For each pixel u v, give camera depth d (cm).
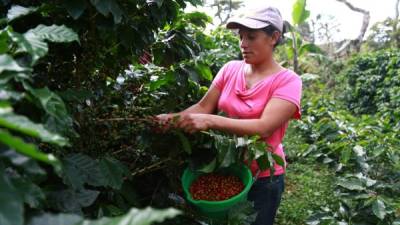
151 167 144
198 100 184
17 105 87
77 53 120
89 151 122
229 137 137
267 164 135
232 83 161
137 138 138
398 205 243
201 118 133
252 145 132
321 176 338
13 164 65
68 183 94
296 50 668
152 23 129
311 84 786
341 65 852
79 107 116
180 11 153
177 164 146
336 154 335
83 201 96
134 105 149
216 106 171
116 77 141
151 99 156
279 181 159
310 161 370
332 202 283
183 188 140
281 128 154
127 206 134
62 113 83
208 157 146
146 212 51
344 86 730
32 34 79
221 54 218
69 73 123
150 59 183
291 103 146
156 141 138
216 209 135
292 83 149
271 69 155
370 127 344
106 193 127
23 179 70
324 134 384
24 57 82
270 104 146
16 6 94
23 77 71
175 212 50
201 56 161
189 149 133
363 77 673
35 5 113
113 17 112
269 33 148
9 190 47
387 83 607
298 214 267
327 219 234
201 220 137
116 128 134
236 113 155
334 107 541
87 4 106
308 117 454
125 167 116
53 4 104
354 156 299
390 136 316
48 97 71
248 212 137
